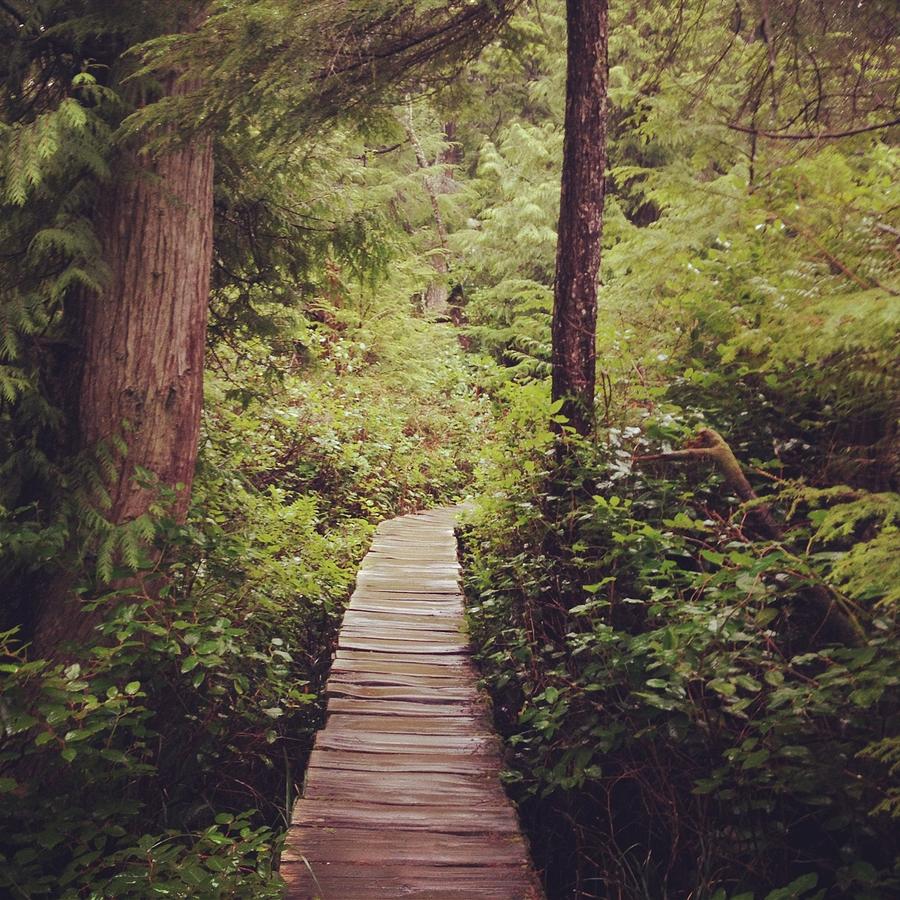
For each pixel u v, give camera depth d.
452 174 19.28
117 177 4.61
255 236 5.89
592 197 5.09
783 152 3.23
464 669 5.24
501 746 4.30
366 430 11.62
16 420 4.61
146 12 4.54
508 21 5.48
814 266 2.76
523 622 5.15
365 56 4.66
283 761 4.97
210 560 5.13
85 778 3.86
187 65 4.71
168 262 4.82
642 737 3.80
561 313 5.21
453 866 3.25
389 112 5.38
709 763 3.57
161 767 4.34
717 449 3.81
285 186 5.79
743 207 3.06
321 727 5.27
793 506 3.02
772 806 3.17
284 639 5.81
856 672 3.13
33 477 4.63
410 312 14.95
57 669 3.66
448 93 5.71
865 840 3.13
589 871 3.92
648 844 3.82
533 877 3.19
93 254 4.51
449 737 4.39
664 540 4.04
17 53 4.59
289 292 6.14
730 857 3.32
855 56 4.25
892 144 3.86
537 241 14.51
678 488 4.89
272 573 5.90
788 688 3.14
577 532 5.01
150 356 4.80
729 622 3.41
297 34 4.14
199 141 4.88
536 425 5.93
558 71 14.66
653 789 3.76
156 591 4.70
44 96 4.87
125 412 4.76
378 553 8.04
